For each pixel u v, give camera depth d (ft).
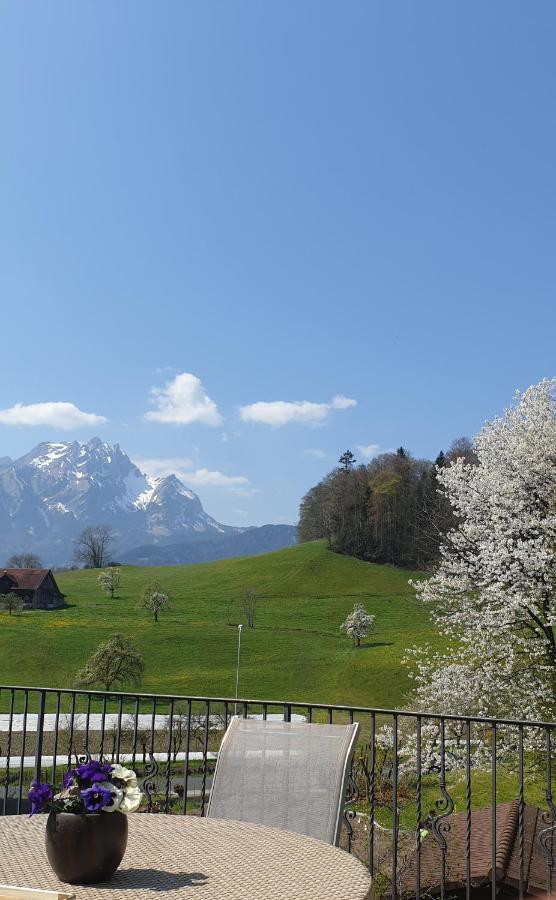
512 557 51.75
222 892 7.73
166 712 120.88
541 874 21.20
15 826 9.97
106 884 8.00
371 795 15.71
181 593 304.71
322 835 10.94
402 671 173.27
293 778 11.41
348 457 382.83
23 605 278.87
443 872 15.29
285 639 217.77
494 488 54.39
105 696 17.90
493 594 51.98
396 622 242.37
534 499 53.72
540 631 52.47
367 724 69.77
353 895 7.64
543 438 53.98
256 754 11.71
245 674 181.88
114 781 8.48
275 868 8.41
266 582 308.40
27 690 18.95
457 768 49.73
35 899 6.96
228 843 9.30
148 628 232.73
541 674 50.78
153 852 8.98
